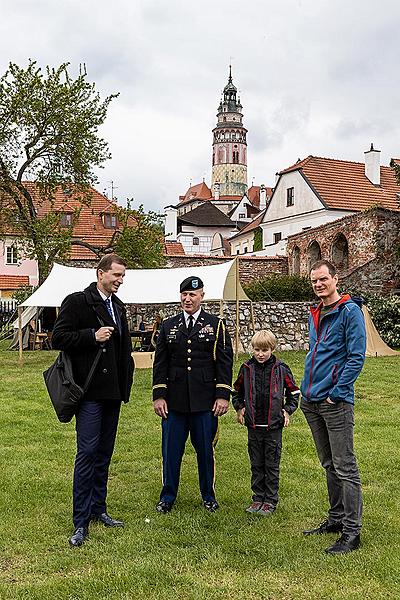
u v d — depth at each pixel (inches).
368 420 394.3
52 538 202.5
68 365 205.6
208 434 228.1
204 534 203.6
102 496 216.7
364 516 219.9
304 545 194.5
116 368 211.6
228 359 230.4
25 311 969.5
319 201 1498.5
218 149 5290.4
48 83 1046.4
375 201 1519.4
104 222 1531.7
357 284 1018.7
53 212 1066.1
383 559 182.7
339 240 1139.3
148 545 194.9
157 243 1090.1
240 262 1258.0
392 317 917.2
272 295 1084.5
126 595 163.2
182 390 227.0
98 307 210.4
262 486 233.6
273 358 237.6
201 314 232.8
